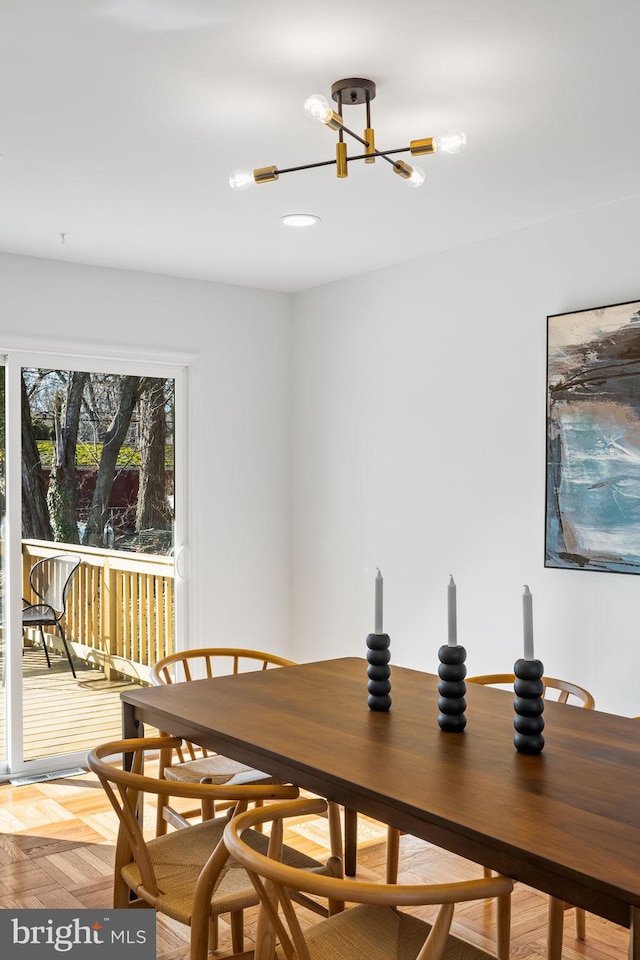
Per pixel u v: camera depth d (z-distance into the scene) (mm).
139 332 4703
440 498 4309
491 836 1572
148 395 4812
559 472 3703
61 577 4504
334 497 4961
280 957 1813
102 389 4652
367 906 1984
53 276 4430
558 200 3537
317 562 5090
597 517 3559
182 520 4918
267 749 2105
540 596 3824
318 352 5078
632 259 3490
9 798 4016
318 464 5082
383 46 2252
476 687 2779
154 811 3824
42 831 3596
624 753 2078
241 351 5082
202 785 2014
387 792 1799
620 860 1471
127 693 2711
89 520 4605
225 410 5023
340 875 2115
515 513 3938
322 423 5051
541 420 3822
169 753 3004
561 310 3750
